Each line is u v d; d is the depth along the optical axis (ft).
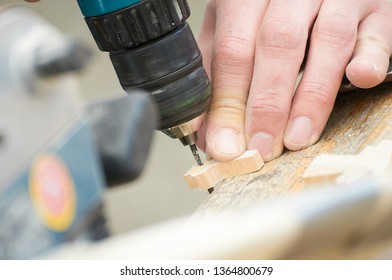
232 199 2.32
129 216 6.47
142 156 1.24
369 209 1.06
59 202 1.04
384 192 1.08
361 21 2.88
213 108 2.72
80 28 5.71
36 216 1.00
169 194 6.54
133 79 2.38
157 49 2.33
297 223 1.00
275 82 2.58
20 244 0.98
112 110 1.27
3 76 0.98
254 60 2.70
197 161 2.68
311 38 2.71
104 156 1.19
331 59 2.64
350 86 2.77
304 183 2.14
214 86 2.76
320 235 1.02
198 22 6.32
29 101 1.02
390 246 1.19
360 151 2.36
